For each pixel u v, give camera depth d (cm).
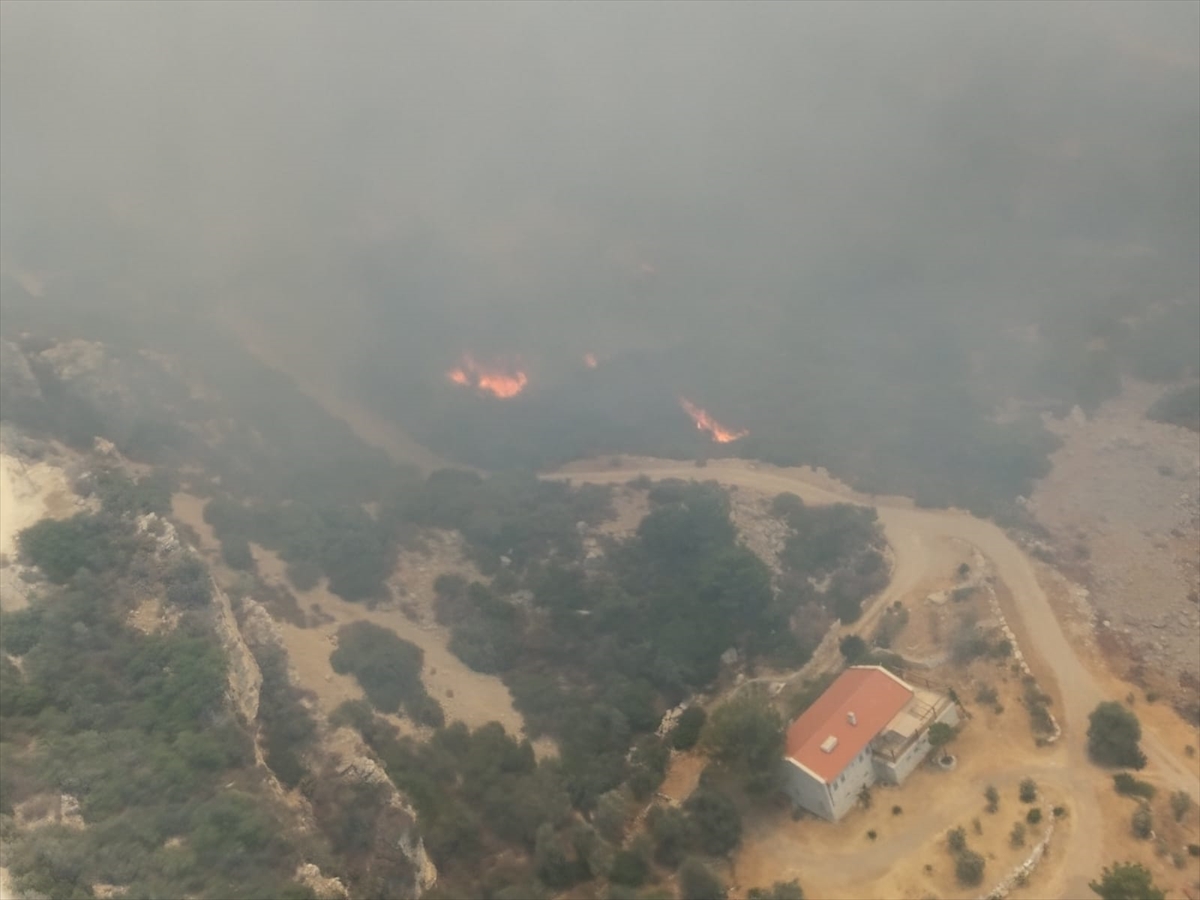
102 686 5872
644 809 6812
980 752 6781
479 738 7219
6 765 5034
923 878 5947
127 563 6900
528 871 6162
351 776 6191
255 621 7456
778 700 7612
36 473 7694
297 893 4891
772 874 6134
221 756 5591
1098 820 6188
